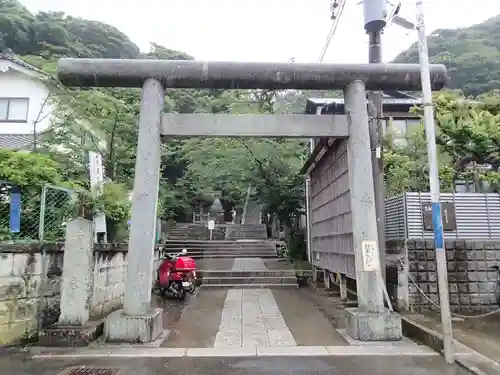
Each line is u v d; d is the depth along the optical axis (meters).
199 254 17.31
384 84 6.96
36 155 7.10
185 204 25.08
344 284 9.60
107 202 8.36
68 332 5.87
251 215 31.95
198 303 9.64
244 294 10.91
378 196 7.78
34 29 24.67
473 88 25.75
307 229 15.62
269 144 16.00
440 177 10.41
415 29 6.07
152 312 6.48
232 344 6.07
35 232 6.58
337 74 6.84
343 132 6.86
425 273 8.35
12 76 17.41
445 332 5.20
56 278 6.70
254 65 6.81
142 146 6.58
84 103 13.01
